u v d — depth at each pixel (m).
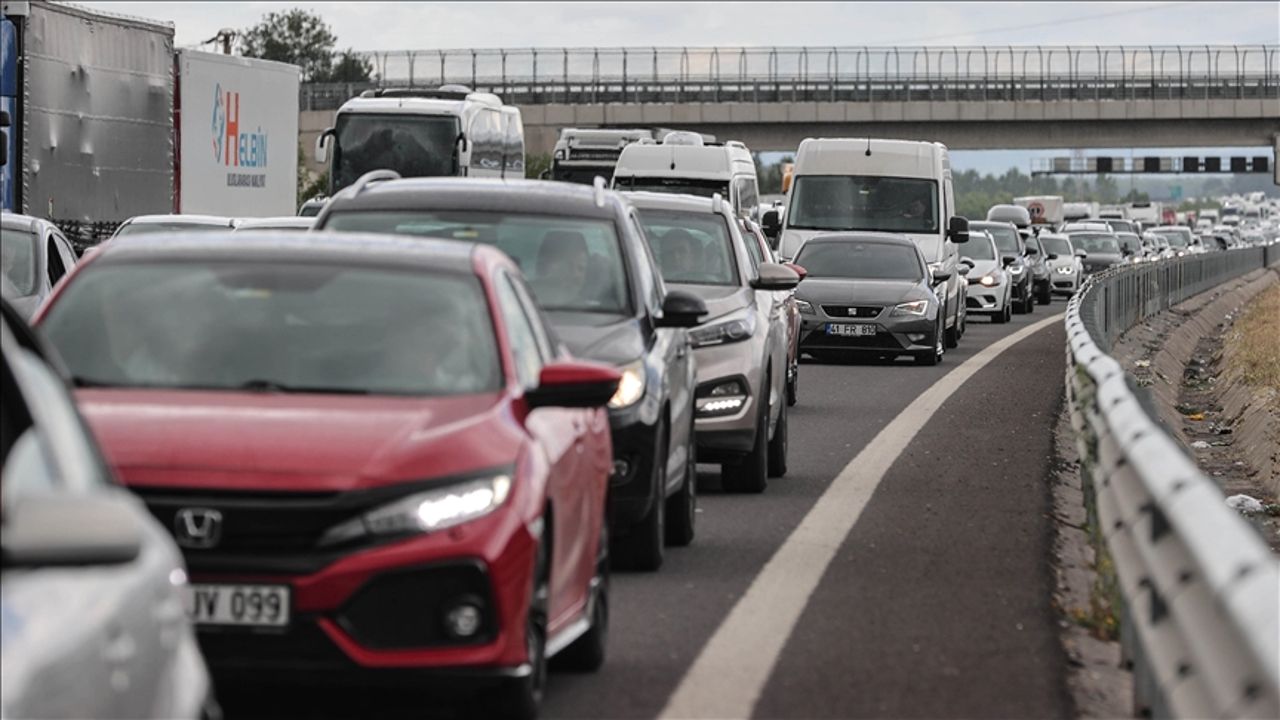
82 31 75.69
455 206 27.00
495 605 15.01
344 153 95.44
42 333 17.41
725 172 93.81
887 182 79.88
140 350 17.14
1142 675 16.64
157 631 9.02
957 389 55.94
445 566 14.87
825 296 66.31
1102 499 19.58
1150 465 15.27
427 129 95.56
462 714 15.68
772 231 82.19
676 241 35.34
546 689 17.47
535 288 25.97
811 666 18.66
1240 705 10.76
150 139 80.88
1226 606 10.72
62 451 9.40
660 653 19.22
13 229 41.19
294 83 95.69
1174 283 115.06
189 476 14.85
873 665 18.75
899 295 66.50
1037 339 87.25
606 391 16.95
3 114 66.56
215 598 14.73
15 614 7.86
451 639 14.90
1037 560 25.61
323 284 17.88
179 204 85.38
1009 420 46.88
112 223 78.25
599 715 16.47
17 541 7.88
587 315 25.64
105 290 17.89
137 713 8.70
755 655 19.12
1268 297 136.88
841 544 26.69
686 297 26.17
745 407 31.58
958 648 19.66
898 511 30.30
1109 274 76.12
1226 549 11.49
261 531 14.81
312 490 14.87
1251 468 49.56
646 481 23.95
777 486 33.38
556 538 16.62
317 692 16.73
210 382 16.80
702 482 33.84
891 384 57.69
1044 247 145.62
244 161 90.94
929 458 38.12
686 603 22.00
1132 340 80.88
